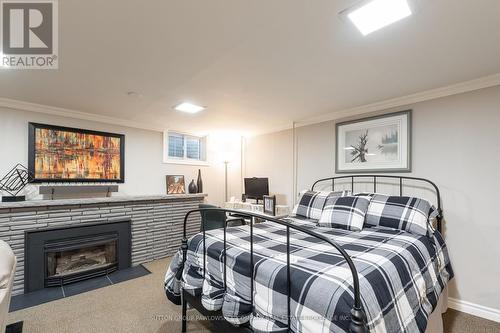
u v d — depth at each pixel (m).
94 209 3.12
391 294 1.24
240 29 1.48
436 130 2.50
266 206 3.79
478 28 1.47
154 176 4.01
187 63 1.91
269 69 2.02
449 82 2.29
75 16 1.35
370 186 2.97
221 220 3.29
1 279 1.09
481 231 2.22
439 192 2.46
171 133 4.31
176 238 3.93
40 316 2.17
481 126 2.25
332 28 1.48
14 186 2.79
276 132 4.19
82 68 1.98
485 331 1.99
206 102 2.86
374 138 2.94
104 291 2.65
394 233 2.14
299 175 3.79
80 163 3.25
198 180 4.38
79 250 3.11
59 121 3.12
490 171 2.19
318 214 2.79
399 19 1.39
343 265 1.34
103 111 3.21
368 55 1.80
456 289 2.33
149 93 2.56
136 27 1.46
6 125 2.77
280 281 1.27
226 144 4.80
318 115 3.40
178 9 1.30
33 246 2.66
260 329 1.27
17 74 2.08
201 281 1.77
